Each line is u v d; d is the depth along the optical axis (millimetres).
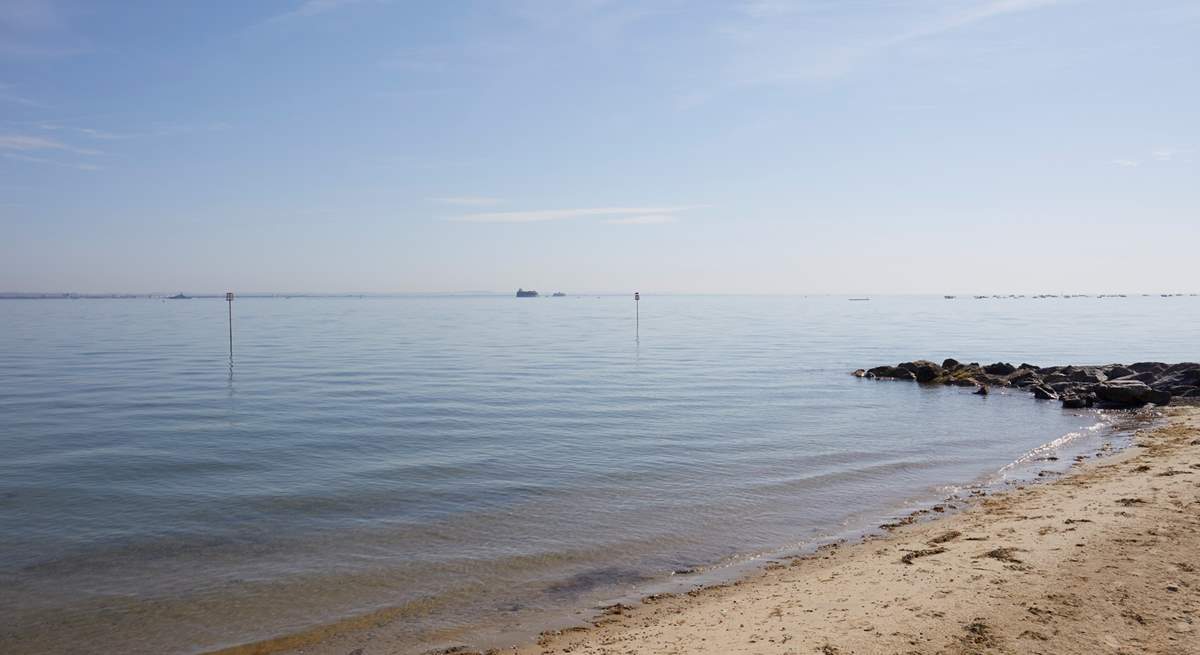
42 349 68375
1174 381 39156
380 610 12047
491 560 14406
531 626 11289
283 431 28016
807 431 28703
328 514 17516
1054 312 187500
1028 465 22906
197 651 10648
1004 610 9750
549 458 23500
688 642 9859
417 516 17375
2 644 10906
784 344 79312
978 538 13695
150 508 17953
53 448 24812
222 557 14609
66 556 14648
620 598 12438
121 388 40406
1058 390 40062
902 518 17062
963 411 34562
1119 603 9719
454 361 58312
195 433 27578
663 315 177125
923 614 9883
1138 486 16969
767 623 10281
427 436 27141
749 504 18391
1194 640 8570
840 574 12578
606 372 50375
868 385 44250
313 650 10641
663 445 25641
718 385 43469
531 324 129375
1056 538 12969
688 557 14570
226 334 93750
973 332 101125
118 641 10992
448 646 10656
